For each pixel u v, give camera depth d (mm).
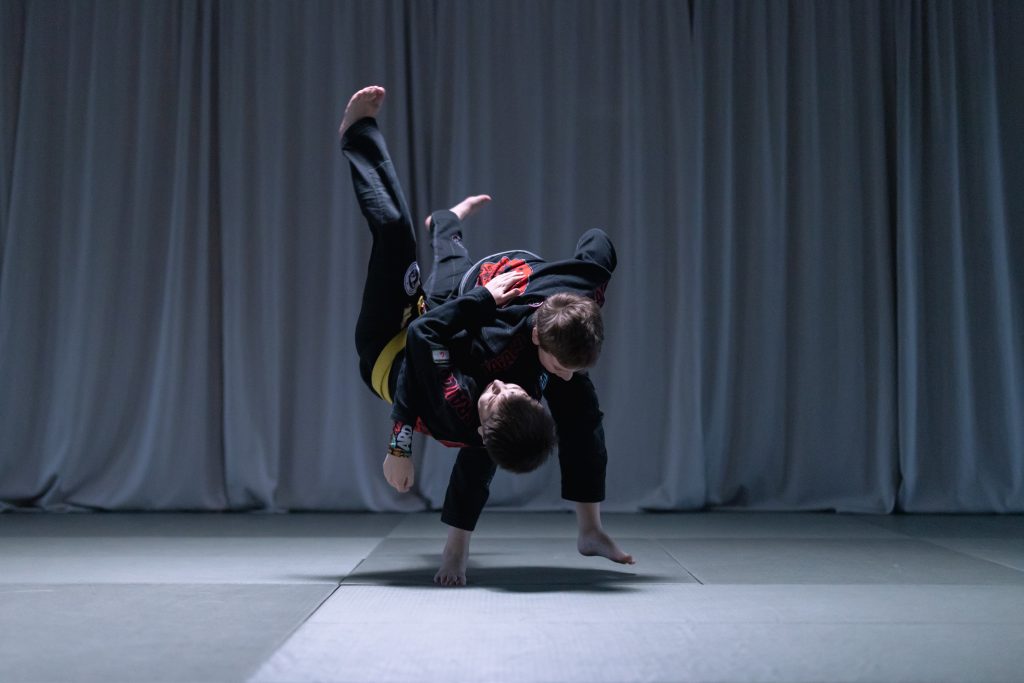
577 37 4859
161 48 4871
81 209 4781
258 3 4852
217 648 1697
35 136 4844
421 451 4793
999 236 4785
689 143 4746
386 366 2424
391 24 4855
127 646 1718
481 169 4773
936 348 4809
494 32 4848
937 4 4875
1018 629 1879
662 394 4746
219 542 3477
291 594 2277
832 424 4789
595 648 1691
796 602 2174
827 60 4910
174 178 4812
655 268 4777
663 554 3105
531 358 2248
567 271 2463
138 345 4773
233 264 4746
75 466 4695
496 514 4547
